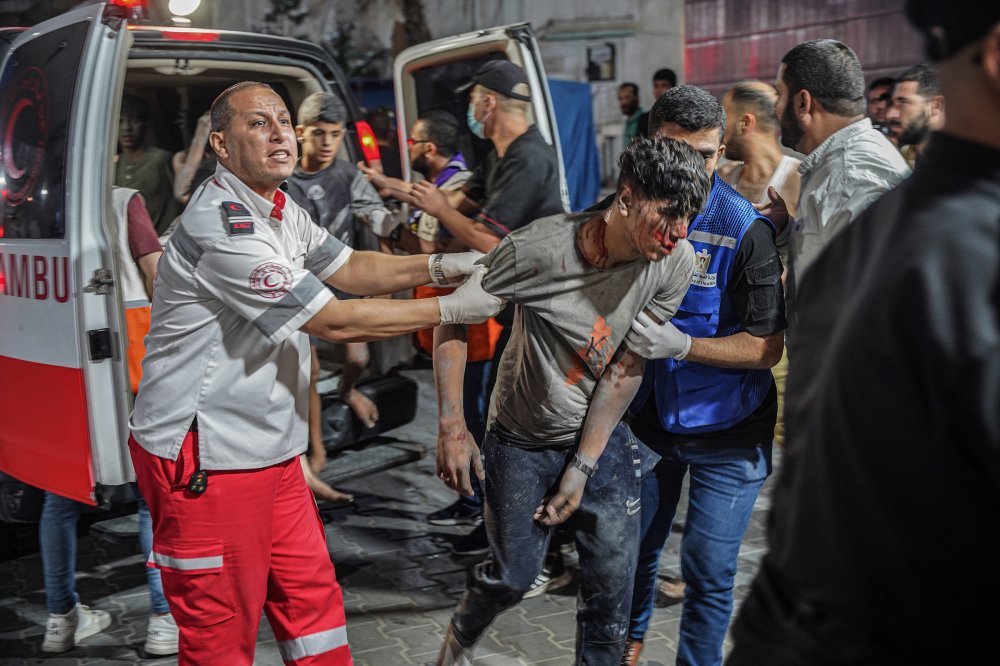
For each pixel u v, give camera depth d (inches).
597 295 84.7
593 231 83.0
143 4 141.9
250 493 87.5
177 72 152.6
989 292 35.4
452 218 136.0
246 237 83.4
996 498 35.5
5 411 132.7
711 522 97.0
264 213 88.5
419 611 132.0
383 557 149.6
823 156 104.5
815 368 44.0
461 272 97.1
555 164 140.9
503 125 139.2
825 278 45.3
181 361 85.7
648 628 115.4
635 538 92.4
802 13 398.9
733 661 48.5
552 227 84.9
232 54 153.6
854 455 39.3
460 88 168.6
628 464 91.7
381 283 97.7
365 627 127.6
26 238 126.4
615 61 438.0
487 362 149.7
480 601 93.4
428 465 191.6
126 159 172.9
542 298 85.2
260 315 83.4
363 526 161.9
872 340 38.2
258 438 87.4
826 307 44.2
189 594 87.5
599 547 91.1
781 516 45.8
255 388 86.7
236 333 85.9
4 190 132.8
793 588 43.9
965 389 34.9
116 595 140.0
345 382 158.2
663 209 77.5
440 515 162.6
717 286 95.1
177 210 171.0
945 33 37.2
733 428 96.8
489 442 93.0
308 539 94.3
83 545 158.7
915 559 38.3
